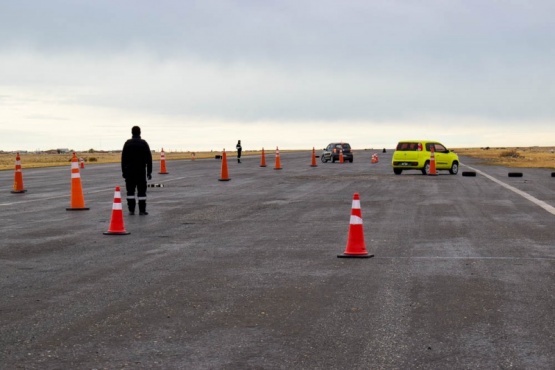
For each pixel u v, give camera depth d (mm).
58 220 17797
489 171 42969
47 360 6086
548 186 28859
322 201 22734
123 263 11375
